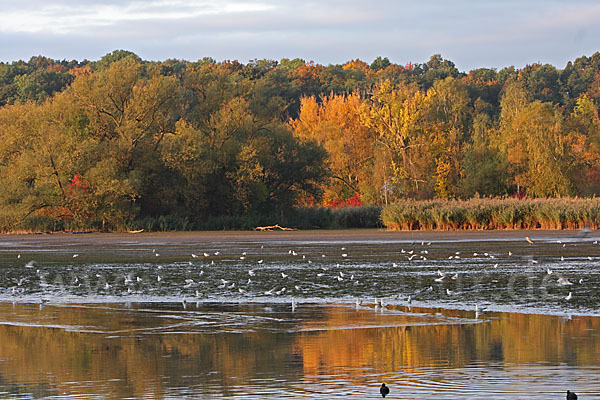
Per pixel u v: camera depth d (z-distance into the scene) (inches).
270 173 3873.0
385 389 536.1
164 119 3676.2
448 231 3024.1
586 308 919.7
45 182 3353.8
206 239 2783.0
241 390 554.6
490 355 657.0
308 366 629.3
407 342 724.0
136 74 3663.9
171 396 541.0
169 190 3599.9
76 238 2913.4
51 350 708.7
